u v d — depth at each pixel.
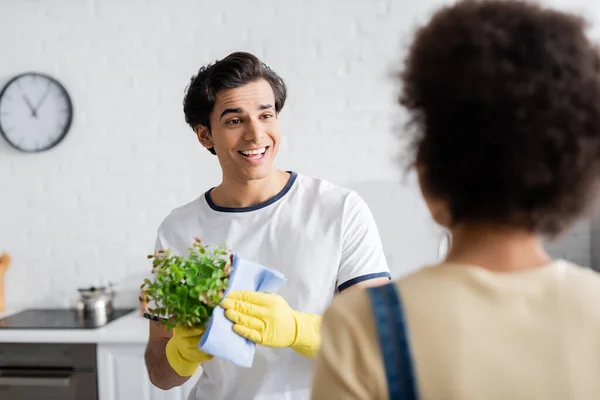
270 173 1.40
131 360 2.34
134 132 2.78
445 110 0.51
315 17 2.69
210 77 1.31
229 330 1.07
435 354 0.49
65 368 2.37
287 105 2.72
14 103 2.80
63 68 2.79
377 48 2.68
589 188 0.51
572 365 0.49
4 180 2.84
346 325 0.51
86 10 2.77
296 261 1.33
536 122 0.48
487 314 0.50
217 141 1.34
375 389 0.49
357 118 2.70
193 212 1.43
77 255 2.82
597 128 0.49
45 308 2.83
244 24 2.72
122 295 2.81
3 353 2.39
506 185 0.50
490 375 0.48
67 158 2.81
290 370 1.29
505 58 0.49
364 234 1.35
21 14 2.80
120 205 2.80
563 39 0.50
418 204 2.68
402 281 0.53
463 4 0.54
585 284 0.52
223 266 1.11
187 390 2.33
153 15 2.75
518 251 0.53
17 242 2.85
